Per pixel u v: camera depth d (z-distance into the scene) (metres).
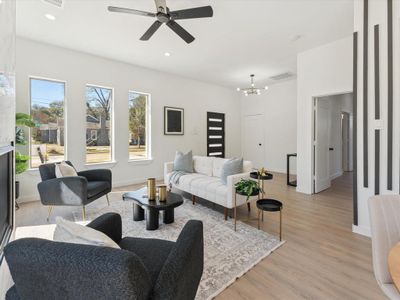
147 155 5.37
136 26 3.19
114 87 4.67
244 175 3.02
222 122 7.04
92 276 0.70
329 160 4.82
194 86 6.20
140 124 5.23
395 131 2.26
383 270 1.13
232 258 2.03
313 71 4.04
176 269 0.99
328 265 1.92
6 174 1.84
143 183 5.08
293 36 3.52
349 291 1.60
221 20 3.04
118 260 0.69
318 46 3.93
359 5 2.49
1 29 1.41
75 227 1.03
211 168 3.94
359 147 2.52
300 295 1.57
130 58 4.53
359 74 2.51
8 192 1.90
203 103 6.45
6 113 1.54
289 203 3.67
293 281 1.72
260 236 2.47
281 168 6.62
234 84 6.74
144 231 2.59
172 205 2.49
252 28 3.26
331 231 2.60
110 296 0.71
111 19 3.00
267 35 3.49
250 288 1.64
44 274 0.76
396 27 2.23
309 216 3.08
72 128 4.16
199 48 4.00
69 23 3.11
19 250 0.75
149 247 1.39
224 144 7.11
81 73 4.23
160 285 0.93
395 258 0.88
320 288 1.64
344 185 5.02
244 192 2.60
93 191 3.01
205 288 1.63
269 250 2.16
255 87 6.97
